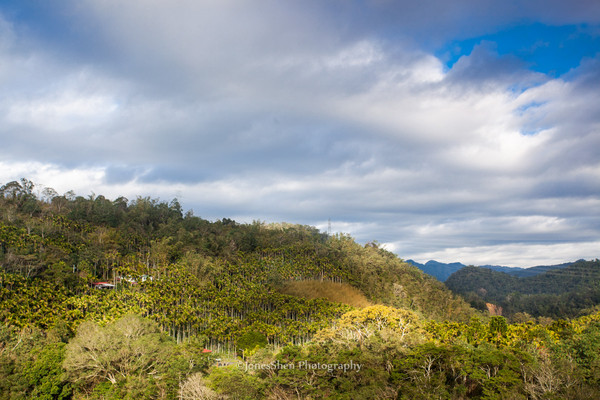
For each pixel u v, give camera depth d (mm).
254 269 152000
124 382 64938
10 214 142500
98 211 178625
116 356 67250
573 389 55719
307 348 78750
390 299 153375
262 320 109875
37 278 107125
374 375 64562
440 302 173000
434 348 65250
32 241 125812
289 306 118000
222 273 143625
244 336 94000
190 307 107125
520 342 81062
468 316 161000
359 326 89875
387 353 69562
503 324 88500
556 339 82500
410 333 83875
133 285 119062
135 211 194875
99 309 96000
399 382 62656
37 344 72875
